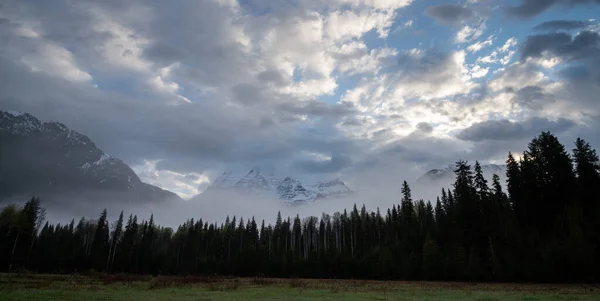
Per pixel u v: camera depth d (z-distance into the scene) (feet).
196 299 98.89
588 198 230.27
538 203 251.80
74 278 199.41
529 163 263.08
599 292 132.46
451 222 307.58
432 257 263.08
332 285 185.88
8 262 303.68
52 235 426.10
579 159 239.30
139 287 143.64
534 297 109.81
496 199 301.84
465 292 133.69
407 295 118.01
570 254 203.41
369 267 316.81
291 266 362.12
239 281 211.41
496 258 233.14
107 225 415.64
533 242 237.04
